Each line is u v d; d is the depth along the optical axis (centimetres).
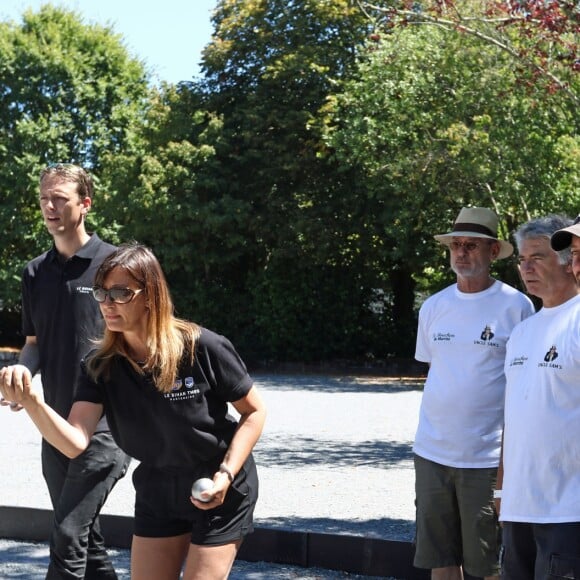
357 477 902
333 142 2170
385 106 2002
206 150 2594
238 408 373
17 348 2944
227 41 2736
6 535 701
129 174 2694
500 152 1780
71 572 461
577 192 1772
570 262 377
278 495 805
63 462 477
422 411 474
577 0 959
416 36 1892
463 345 459
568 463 361
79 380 374
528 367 375
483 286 466
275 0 2691
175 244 2650
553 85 1271
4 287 2967
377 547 608
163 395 358
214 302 2716
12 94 3080
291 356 2650
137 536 377
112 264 354
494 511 452
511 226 2044
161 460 366
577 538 353
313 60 2581
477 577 473
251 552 642
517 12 1080
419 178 1989
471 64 1802
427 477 464
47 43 3192
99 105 3173
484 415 454
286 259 2641
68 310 480
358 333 2697
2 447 1095
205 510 363
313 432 1257
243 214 2572
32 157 3005
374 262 2698
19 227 3042
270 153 2612
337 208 2598
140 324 358
